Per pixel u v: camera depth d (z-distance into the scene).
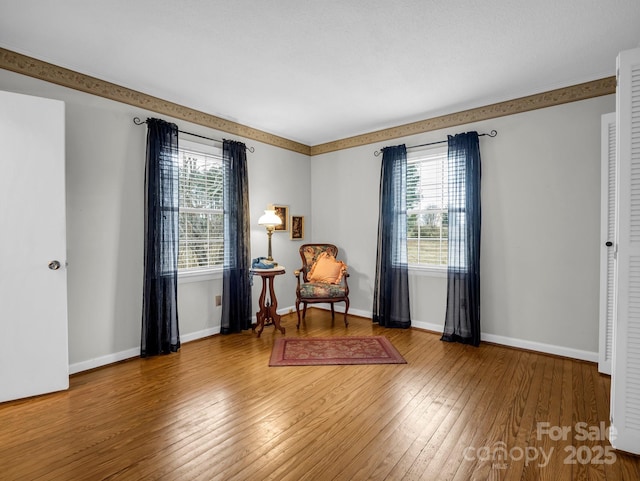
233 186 3.79
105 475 1.59
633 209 1.75
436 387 2.50
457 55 2.50
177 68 2.70
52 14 2.00
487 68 2.71
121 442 1.84
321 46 2.37
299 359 3.04
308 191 4.97
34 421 2.05
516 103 3.24
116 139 2.94
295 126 4.20
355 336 3.71
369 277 4.42
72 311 2.70
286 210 4.61
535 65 2.67
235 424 2.02
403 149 3.94
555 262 3.08
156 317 3.12
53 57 2.53
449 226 3.58
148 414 2.13
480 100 3.37
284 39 2.28
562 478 1.58
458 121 3.62
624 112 1.75
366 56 2.51
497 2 1.91
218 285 3.80
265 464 1.67
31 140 2.31
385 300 4.04
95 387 2.50
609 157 2.67
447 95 3.24
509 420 2.06
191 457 1.72
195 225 3.62
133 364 2.94
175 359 3.05
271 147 4.39
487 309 3.46
